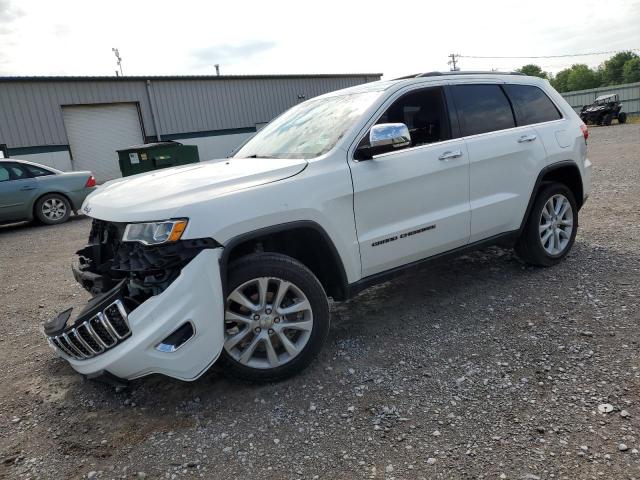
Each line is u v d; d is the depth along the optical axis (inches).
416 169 144.2
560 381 113.7
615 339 129.6
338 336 147.6
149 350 105.0
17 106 780.0
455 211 154.9
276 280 119.6
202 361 109.7
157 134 914.1
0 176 411.5
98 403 122.3
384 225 139.7
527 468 88.3
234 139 1006.4
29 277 252.7
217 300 109.9
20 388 133.0
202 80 954.7
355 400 114.0
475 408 107.0
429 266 155.2
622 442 92.2
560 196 187.9
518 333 138.6
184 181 124.5
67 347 112.7
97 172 868.0
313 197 123.7
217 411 114.5
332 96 167.3
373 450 96.9
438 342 138.2
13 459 103.0
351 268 134.1
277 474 92.8
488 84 173.9
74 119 836.6
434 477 88.4
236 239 112.7
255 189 117.4
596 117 1248.2
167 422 112.0
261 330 119.8
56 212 436.5
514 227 175.0
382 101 145.1
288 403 115.1
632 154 517.7
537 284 173.3
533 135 177.5
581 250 205.8
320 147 138.3
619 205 281.3
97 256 131.6
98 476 96.2
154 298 106.1
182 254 107.2
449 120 158.6
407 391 115.8
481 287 175.6
